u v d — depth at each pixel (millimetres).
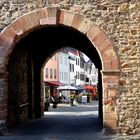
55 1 15719
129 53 15430
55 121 22297
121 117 15367
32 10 15797
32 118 24000
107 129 15406
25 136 15664
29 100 23891
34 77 24844
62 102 54719
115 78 15430
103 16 15539
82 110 35531
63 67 77500
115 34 15477
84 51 24625
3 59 15875
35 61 24875
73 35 22234
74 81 84812
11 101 18922
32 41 22438
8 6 15891
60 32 21516
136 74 15398
